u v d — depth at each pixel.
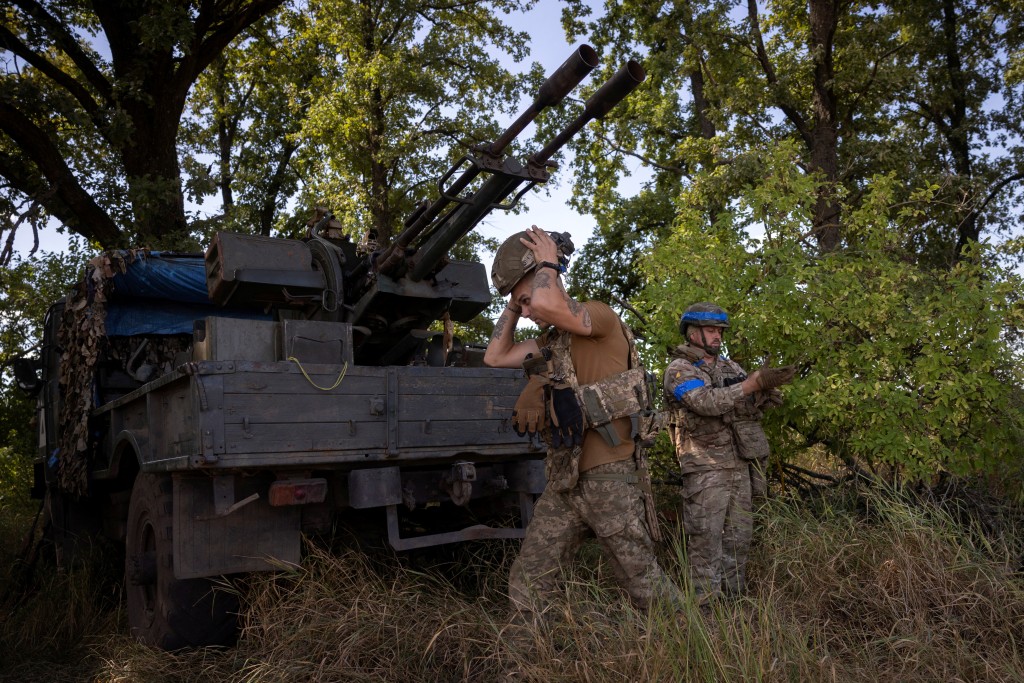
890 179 5.89
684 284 5.55
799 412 5.33
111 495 5.24
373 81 18.09
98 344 5.51
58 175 12.94
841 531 4.05
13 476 10.48
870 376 5.13
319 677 3.20
